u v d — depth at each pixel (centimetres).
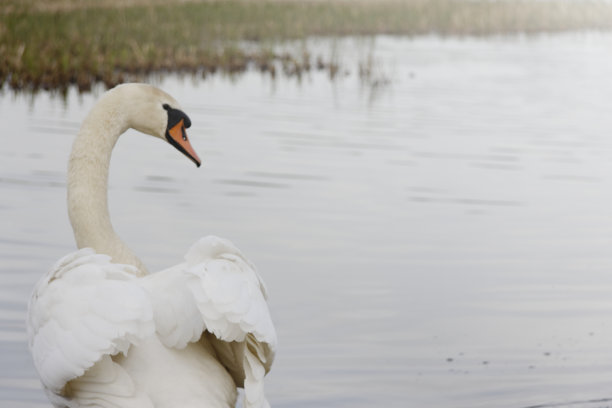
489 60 4194
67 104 2478
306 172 1764
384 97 2919
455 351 985
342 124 2344
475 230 1433
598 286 1205
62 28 3903
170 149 1920
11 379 877
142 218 1404
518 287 1188
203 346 578
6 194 1509
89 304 529
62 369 526
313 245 1314
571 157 2052
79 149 776
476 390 902
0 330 974
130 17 4609
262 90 2969
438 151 2044
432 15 6153
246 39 4719
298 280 1169
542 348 1005
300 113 2502
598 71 3900
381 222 1447
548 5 7094
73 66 3028
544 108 2820
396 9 6269
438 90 3145
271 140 2073
